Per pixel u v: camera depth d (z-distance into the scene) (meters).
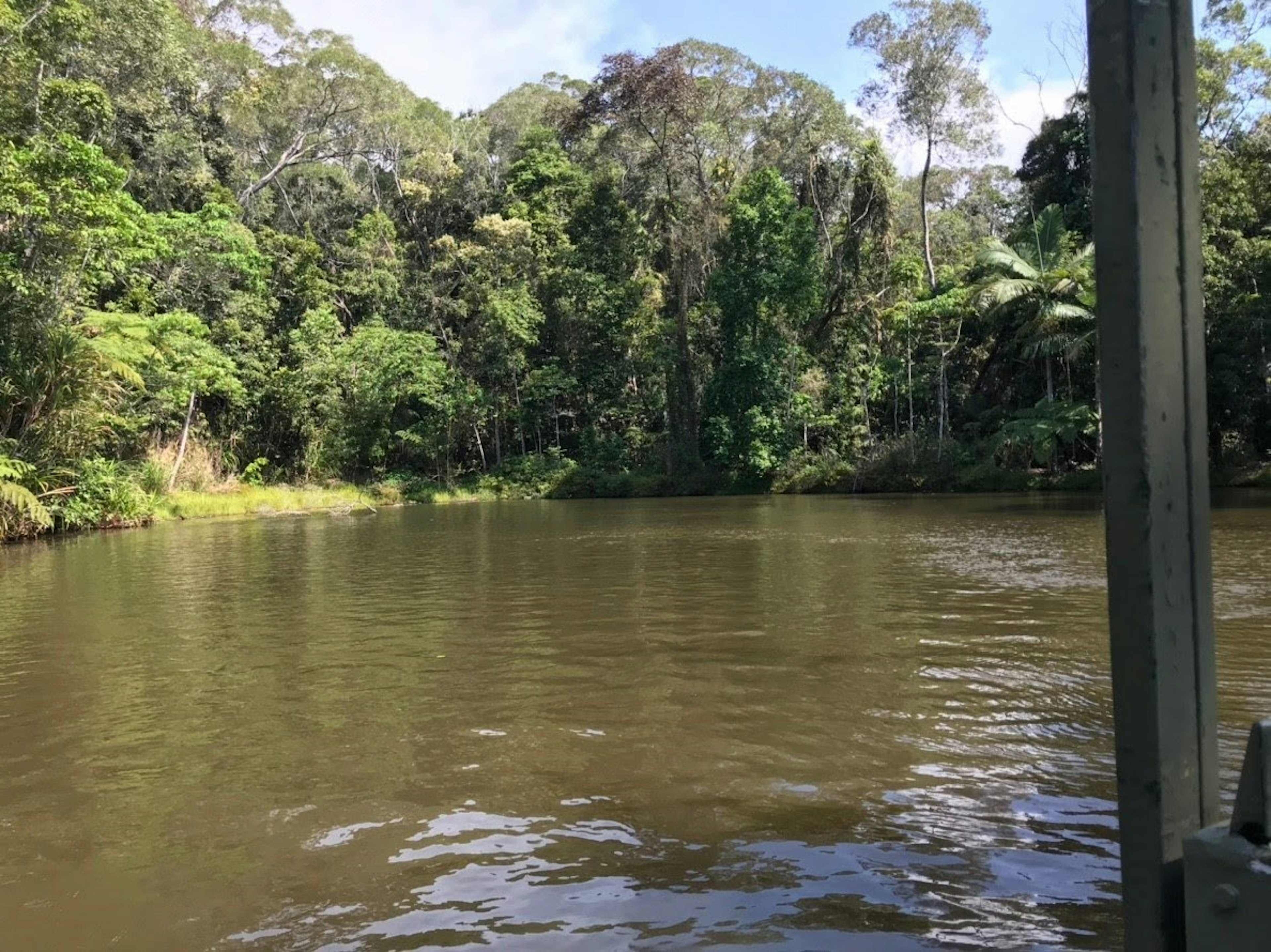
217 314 25.08
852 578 7.59
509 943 2.07
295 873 2.49
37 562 11.16
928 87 26.52
